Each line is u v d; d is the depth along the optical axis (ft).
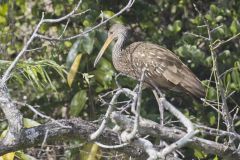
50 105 46.62
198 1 46.91
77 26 46.16
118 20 45.98
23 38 48.85
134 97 27.86
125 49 46.24
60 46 44.47
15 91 47.29
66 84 45.55
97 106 44.39
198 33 43.68
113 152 37.99
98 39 42.06
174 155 31.58
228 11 43.52
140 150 31.63
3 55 46.88
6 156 33.42
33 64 33.55
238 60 43.45
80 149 39.88
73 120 30.78
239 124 42.09
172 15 46.98
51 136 30.25
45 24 46.88
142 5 45.70
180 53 42.96
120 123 28.32
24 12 47.96
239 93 44.47
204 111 44.04
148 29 47.60
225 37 44.88
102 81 41.83
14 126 29.99
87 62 42.60
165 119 39.01
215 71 34.14
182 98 46.44
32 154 42.16
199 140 31.73
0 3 45.93
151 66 44.73
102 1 45.03
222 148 31.81
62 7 45.85
